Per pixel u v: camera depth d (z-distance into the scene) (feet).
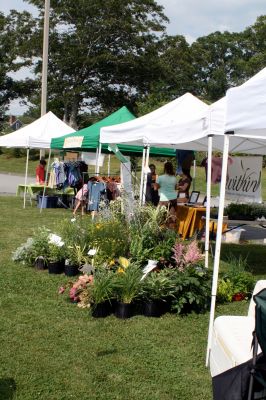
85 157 60.39
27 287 21.27
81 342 15.53
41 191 55.88
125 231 23.44
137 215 24.95
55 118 55.21
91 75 161.89
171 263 21.33
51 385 12.63
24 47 151.02
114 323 17.39
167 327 17.17
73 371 13.48
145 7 153.69
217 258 14.38
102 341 15.67
